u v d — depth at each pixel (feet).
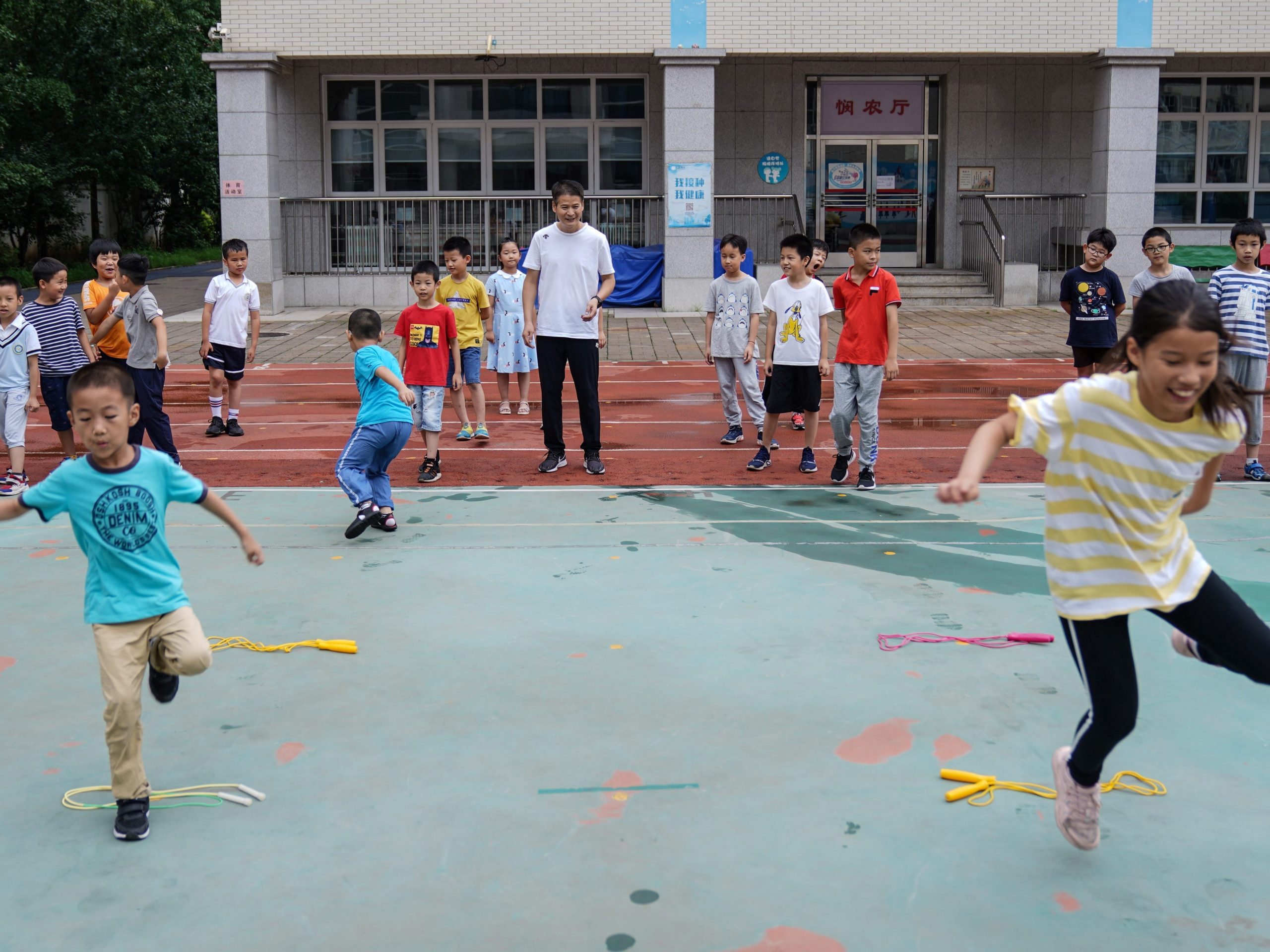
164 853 11.27
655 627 17.29
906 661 15.93
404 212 73.00
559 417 28.71
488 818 11.82
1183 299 9.37
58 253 110.93
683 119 66.49
